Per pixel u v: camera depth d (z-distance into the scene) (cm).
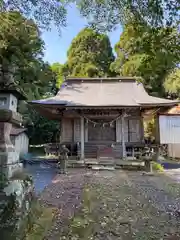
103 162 952
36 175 718
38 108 1142
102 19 388
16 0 464
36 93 1558
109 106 1038
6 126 402
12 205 246
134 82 1361
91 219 308
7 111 391
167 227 282
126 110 1137
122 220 307
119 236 252
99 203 395
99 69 2139
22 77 1505
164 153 1362
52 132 2048
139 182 611
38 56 1670
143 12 296
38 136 2067
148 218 317
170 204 393
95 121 1218
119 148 1170
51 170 837
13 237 209
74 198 429
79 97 1205
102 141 1210
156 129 1278
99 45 2200
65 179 651
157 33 300
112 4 355
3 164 373
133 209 360
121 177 698
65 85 1350
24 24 681
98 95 1237
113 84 1362
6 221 221
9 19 627
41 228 269
